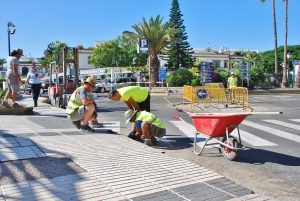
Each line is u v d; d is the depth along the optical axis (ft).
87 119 27.25
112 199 13.83
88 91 27.35
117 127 32.14
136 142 23.95
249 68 115.24
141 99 26.35
